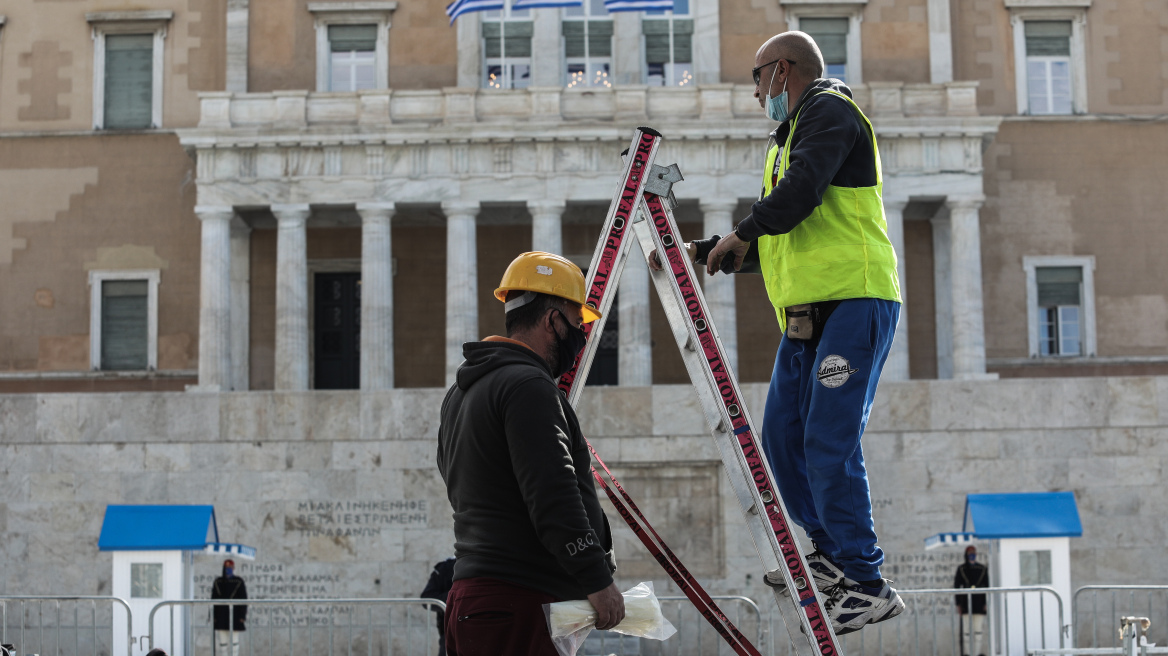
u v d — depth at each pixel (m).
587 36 43.72
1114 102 44.69
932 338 43.41
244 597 22.92
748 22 43.97
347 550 27.16
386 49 43.91
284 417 27.53
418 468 27.34
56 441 27.39
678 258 5.02
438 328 43.94
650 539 5.05
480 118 40.03
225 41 44.19
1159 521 26.59
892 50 43.88
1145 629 11.85
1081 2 44.56
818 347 4.96
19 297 43.69
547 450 4.47
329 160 40.16
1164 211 44.31
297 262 39.84
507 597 4.56
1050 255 44.06
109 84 44.53
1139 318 44.03
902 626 25.34
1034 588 16.27
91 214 44.00
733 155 39.91
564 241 43.62
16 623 26.52
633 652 22.77
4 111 44.31
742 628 25.64
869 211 5.00
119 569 20.56
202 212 40.00
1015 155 44.38
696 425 27.06
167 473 27.38
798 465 5.20
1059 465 26.83
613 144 40.00
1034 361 43.56
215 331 39.78
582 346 4.98
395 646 26.47
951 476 26.89
